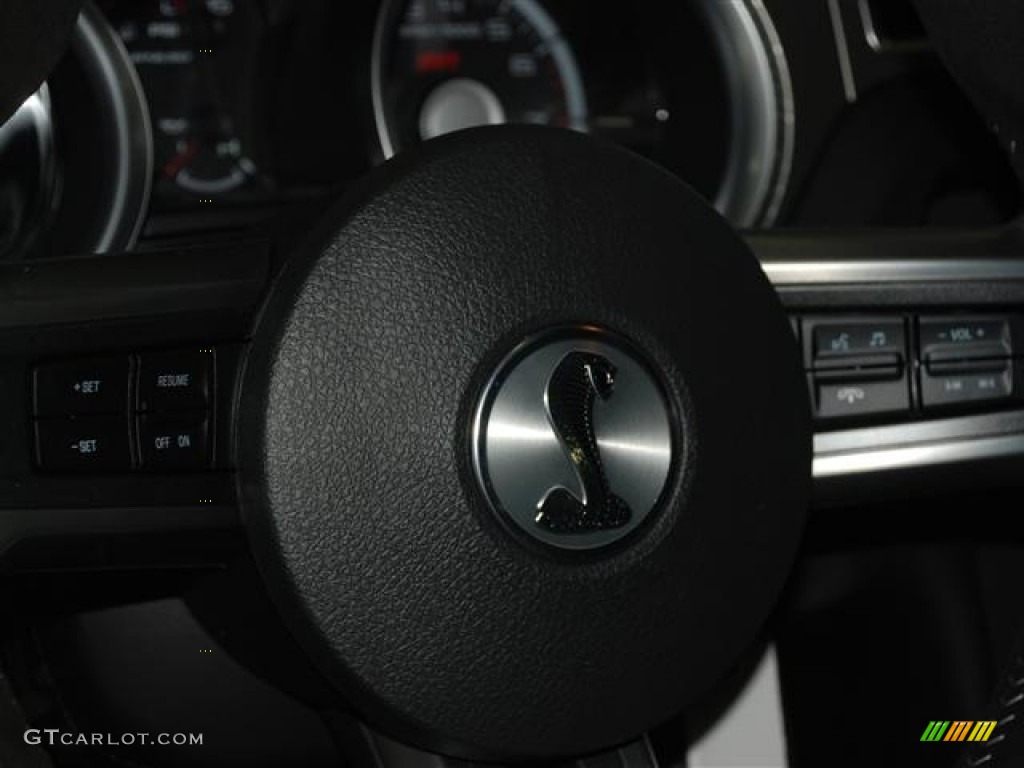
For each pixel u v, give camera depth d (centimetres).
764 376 97
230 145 236
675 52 211
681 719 147
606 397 92
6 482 100
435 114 245
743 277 97
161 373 97
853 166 196
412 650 91
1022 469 113
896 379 111
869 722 155
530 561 91
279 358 90
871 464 110
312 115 239
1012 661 116
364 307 90
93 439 98
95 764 130
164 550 99
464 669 91
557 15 239
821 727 155
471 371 90
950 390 112
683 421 94
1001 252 113
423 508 90
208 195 232
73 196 179
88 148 180
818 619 155
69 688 127
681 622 95
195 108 235
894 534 151
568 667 92
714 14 197
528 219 92
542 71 242
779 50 194
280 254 95
